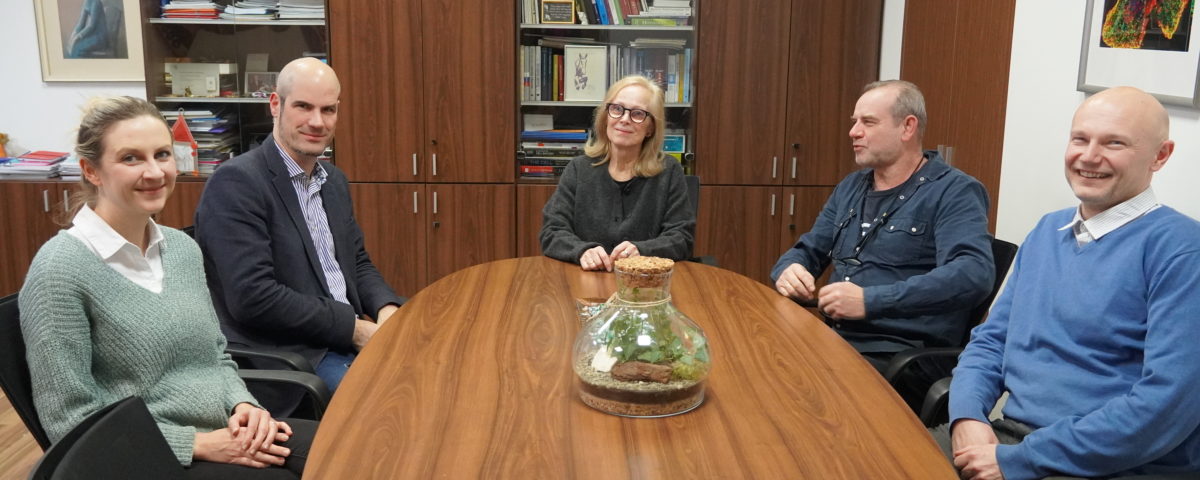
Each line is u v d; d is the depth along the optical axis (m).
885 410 1.52
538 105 4.45
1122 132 1.69
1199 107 2.12
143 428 1.44
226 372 1.92
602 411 1.50
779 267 2.79
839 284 2.38
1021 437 1.84
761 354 1.83
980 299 2.32
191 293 1.89
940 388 2.02
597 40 4.41
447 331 1.99
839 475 1.28
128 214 1.75
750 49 4.30
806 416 1.49
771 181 4.43
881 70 4.36
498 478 1.26
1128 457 1.59
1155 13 2.29
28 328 1.63
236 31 4.41
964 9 3.45
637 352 1.48
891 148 2.55
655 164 3.03
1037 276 1.93
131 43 4.63
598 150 3.07
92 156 1.70
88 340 1.68
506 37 4.27
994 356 2.02
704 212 4.45
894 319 2.50
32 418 1.66
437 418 1.47
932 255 2.52
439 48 4.29
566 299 2.30
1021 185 3.03
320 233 2.65
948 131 3.64
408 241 4.48
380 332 1.98
